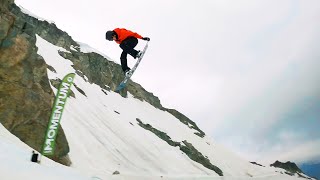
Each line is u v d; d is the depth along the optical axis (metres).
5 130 13.93
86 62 55.22
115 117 43.00
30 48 18.33
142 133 43.72
